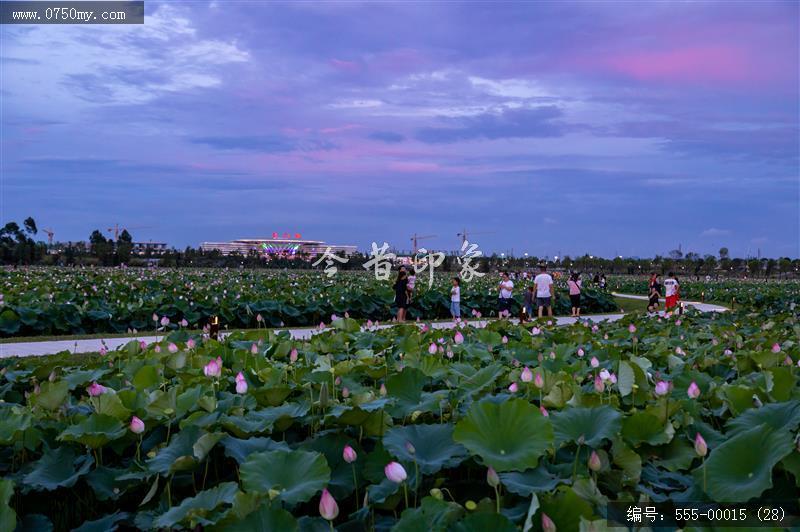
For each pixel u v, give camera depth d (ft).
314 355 21.71
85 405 16.21
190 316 60.18
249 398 15.12
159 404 13.93
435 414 14.99
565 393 14.23
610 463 11.37
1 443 13.26
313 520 10.07
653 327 34.04
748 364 19.70
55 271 125.59
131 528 12.37
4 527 9.51
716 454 10.01
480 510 9.41
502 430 10.14
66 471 12.76
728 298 117.29
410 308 76.43
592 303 98.43
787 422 11.96
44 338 49.03
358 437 13.33
